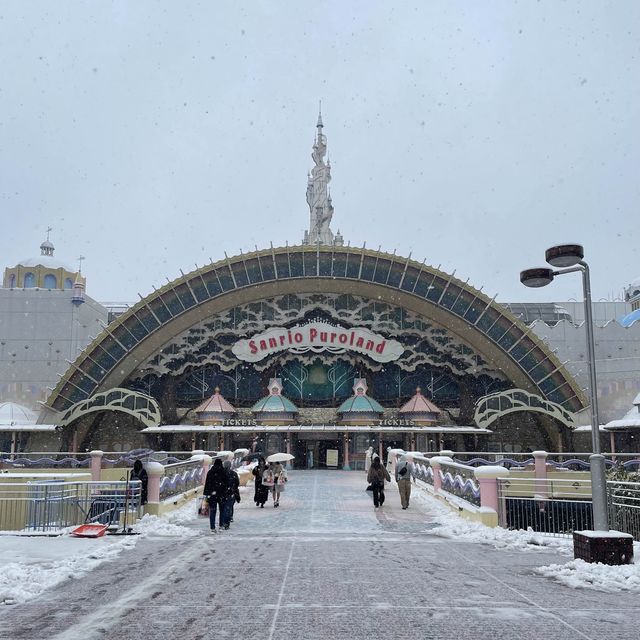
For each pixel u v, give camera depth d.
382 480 29.55
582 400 66.19
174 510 27.38
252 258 67.81
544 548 18.28
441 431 62.84
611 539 14.95
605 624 10.20
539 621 10.36
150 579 13.61
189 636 9.48
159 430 62.81
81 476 27.41
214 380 68.38
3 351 71.62
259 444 64.44
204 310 68.06
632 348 72.81
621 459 45.69
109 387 67.00
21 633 9.64
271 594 12.18
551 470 42.75
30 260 92.75
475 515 23.27
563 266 17.30
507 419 68.69
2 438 66.75
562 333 72.88
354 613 10.80
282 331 67.56
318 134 87.31
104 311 82.31
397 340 69.12
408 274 68.06
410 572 14.48
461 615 10.70
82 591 12.49
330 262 68.31
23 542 18.61
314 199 86.44
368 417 63.62
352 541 19.50
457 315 67.94
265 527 22.88
